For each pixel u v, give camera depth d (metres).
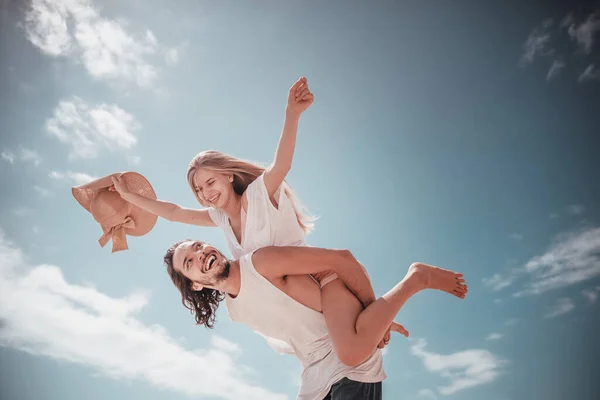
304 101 2.07
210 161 2.25
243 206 2.17
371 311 1.86
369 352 1.85
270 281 1.99
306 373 2.01
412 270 1.97
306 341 2.01
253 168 2.31
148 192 2.58
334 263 1.96
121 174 2.56
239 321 2.12
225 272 2.04
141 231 2.64
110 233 2.61
